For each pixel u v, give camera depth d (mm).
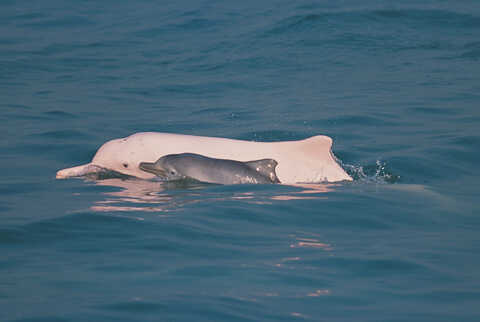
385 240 30734
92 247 29375
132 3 119438
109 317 22375
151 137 43656
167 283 25250
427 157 45812
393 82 70250
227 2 115375
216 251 28906
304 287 25094
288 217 33969
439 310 23234
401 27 93750
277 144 42250
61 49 91500
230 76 76375
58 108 62781
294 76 75312
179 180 41844
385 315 22875
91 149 49875
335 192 38625
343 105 61531
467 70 73875
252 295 24281
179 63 83625
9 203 36688
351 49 85688
